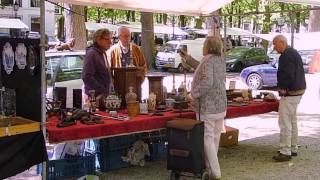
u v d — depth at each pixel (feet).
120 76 17.04
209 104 15.89
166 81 47.91
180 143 15.46
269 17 102.58
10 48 14.33
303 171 18.35
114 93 16.92
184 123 15.43
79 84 25.88
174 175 16.15
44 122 13.33
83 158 16.48
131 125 15.08
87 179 15.76
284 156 19.75
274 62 52.49
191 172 15.51
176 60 68.28
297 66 18.70
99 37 16.90
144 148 18.66
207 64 15.71
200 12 23.67
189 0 21.33
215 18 26.04
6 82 14.69
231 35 107.86
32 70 13.43
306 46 41.06
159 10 22.34
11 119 13.41
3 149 12.50
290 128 19.56
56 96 16.03
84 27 42.39
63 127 13.71
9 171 12.65
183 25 126.31
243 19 136.77
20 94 14.08
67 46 29.91
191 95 16.11
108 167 17.78
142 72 17.66
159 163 19.07
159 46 82.79
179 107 17.19
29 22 108.99
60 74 25.82
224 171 18.19
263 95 21.47
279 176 17.63
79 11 41.75
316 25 55.06
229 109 18.07
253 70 51.52
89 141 17.95
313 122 30.58
